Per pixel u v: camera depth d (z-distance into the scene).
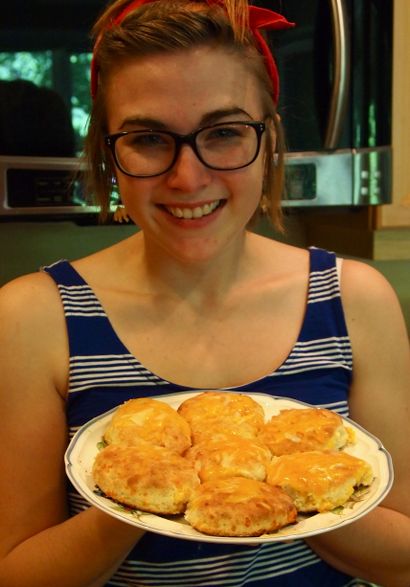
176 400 0.92
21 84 1.41
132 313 0.99
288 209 1.65
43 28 1.39
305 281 1.04
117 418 0.83
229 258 0.99
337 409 0.99
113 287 1.01
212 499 0.70
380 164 1.57
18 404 0.95
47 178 1.45
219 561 0.92
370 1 1.49
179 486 0.72
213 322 1.00
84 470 0.78
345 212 1.77
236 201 0.88
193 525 0.69
